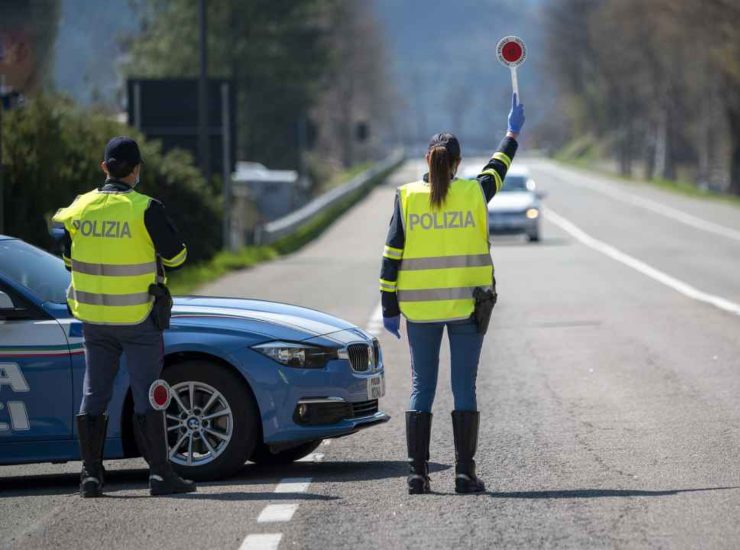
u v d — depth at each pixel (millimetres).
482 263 22000
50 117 61531
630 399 32125
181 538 19297
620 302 58188
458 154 22172
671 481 22531
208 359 23922
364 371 24766
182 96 93000
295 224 122750
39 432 23844
